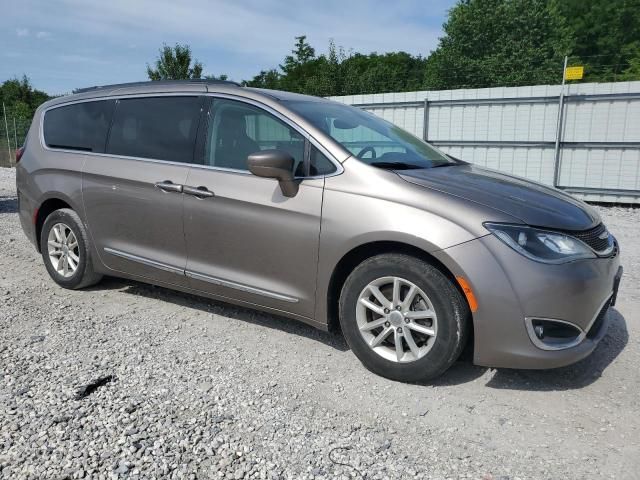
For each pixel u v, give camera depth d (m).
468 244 2.97
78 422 2.76
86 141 4.63
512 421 2.88
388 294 3.28
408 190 3.20
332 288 3.45
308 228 3.40
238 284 3.76
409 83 57.53
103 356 3.55
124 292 4.88
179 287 4.12
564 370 3.46
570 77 12.05
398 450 2.61
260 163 3.39
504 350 2.98
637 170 11.65
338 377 3.33
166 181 4.01
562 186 12.53
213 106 3.99
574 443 2.69
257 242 3.62
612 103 11.66
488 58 44.12
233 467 2.44
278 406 2.97
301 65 52.44
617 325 4.24
